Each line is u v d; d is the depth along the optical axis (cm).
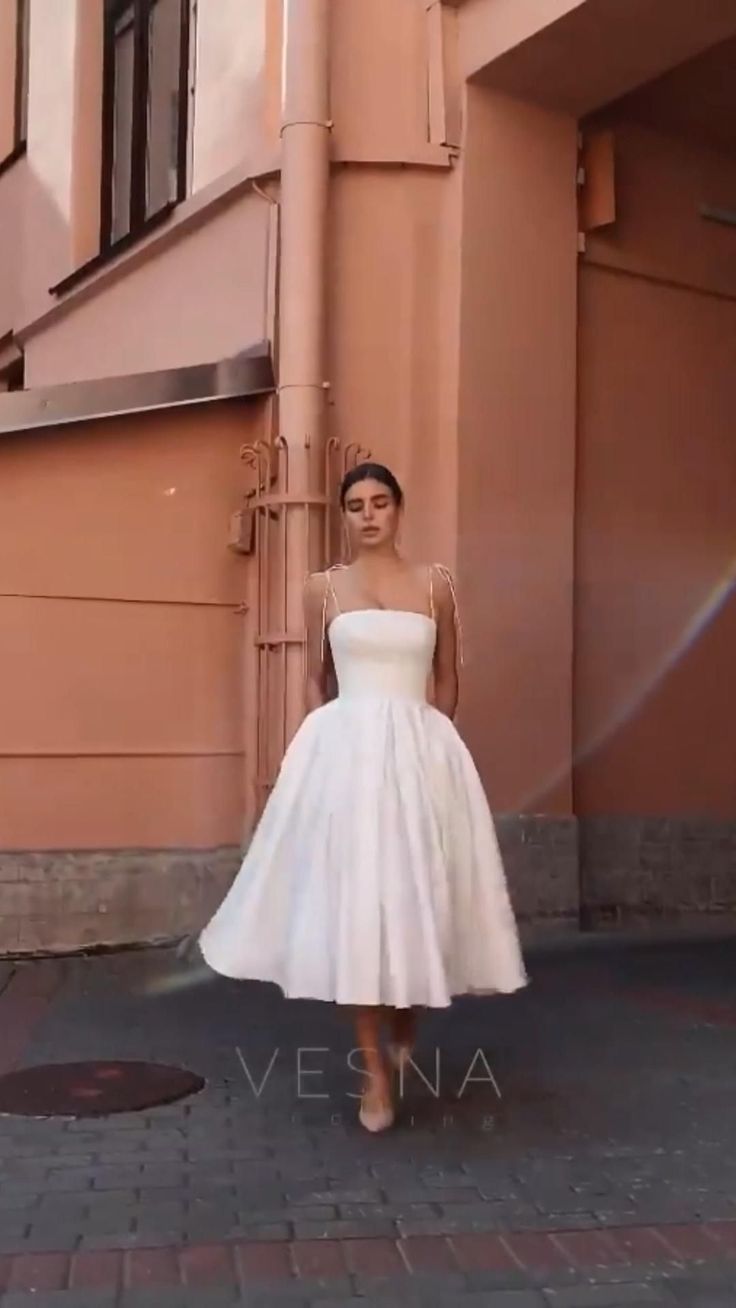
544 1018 570
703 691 848
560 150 776
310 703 449
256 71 766
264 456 719
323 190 720
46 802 693
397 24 745
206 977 638
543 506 761
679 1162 394
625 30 691
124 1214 348
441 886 394
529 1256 325
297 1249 327
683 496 845
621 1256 326
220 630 734
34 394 679
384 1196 363
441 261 748
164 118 886
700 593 848
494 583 743
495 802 743
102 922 696
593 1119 434
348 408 735
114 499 712
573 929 762
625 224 822
